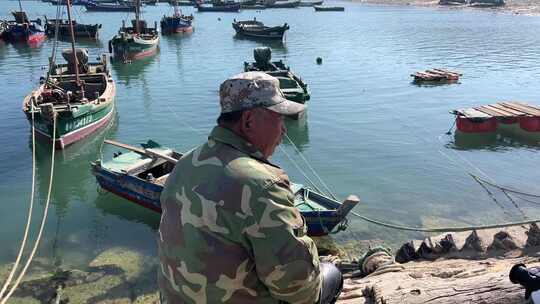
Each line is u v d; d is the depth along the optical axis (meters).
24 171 15.73
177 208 2.29
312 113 22.58
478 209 12.48
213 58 39.38
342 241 10.65
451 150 17.45
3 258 10.16
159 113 22.83
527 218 11.84
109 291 8.75
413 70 33.47
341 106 23.81
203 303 2.25
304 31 60.03
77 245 10.66
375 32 57.97
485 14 87.88
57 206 13.02
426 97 25.61
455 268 6.27
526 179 14.78
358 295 5.24
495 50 42.78
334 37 53.31
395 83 29.19
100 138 18.98
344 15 86.06
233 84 2.39
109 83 22.27
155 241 10.77
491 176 14.99
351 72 32.84
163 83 29.80
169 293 2.36
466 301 4.34
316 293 2.32
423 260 7.67
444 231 9.30
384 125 20.58
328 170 15.58
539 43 47.19
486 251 7.44
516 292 4.28
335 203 10.70
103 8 87.19
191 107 23.84
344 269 7.10
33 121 16.91
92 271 9.46
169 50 44.28
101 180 12.90
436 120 21.36
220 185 2.18
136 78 31.58
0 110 22.81
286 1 108.69
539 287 3.83
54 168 15.92
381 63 36.41
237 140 2.36
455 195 13.48
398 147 17.77
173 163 12.63
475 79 30.23
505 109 19.95
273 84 2.43
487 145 17.98
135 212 12.41
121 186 12.46
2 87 28.08
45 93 18.48
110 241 10.83
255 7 100.38
